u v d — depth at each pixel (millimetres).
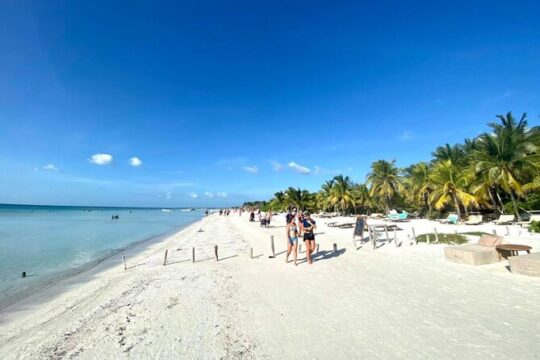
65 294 10547
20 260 17828
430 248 13711
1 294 11070
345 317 6371
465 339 5039
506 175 28078
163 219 78562
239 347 5426
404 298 7238
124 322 7090
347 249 14945
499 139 28859
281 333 5855
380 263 11250
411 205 48250
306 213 12516
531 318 5605
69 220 67188
